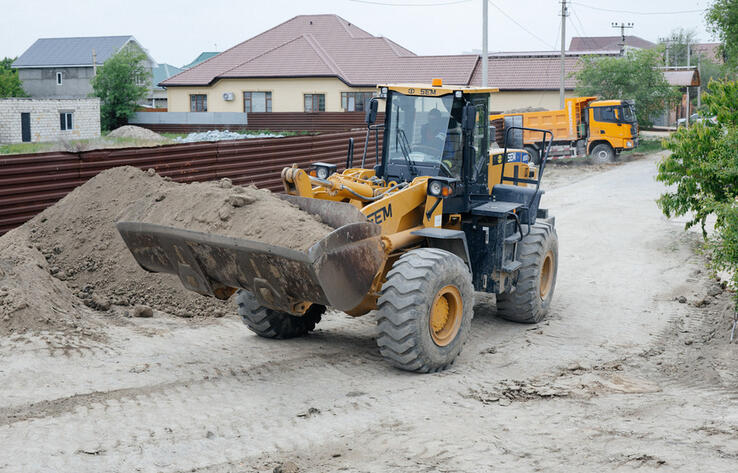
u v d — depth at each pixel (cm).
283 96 4175
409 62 4116
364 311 733
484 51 2678
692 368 714
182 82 4341
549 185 2272
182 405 596
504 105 3953
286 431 550
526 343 801
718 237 869
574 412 593
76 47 6712
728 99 973
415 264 665
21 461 485
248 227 620
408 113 796
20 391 606
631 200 1862
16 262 835
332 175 768
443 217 805
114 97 4403
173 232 647
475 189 823
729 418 571
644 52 3522
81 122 4247
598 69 3550
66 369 661
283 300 632
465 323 714
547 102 3884
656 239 1373
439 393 637
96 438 526
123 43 6688
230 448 518
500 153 912
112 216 966
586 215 1653
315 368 704
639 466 480
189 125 4138
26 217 1042
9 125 3947
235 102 4275
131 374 662
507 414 589
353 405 606
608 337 826
